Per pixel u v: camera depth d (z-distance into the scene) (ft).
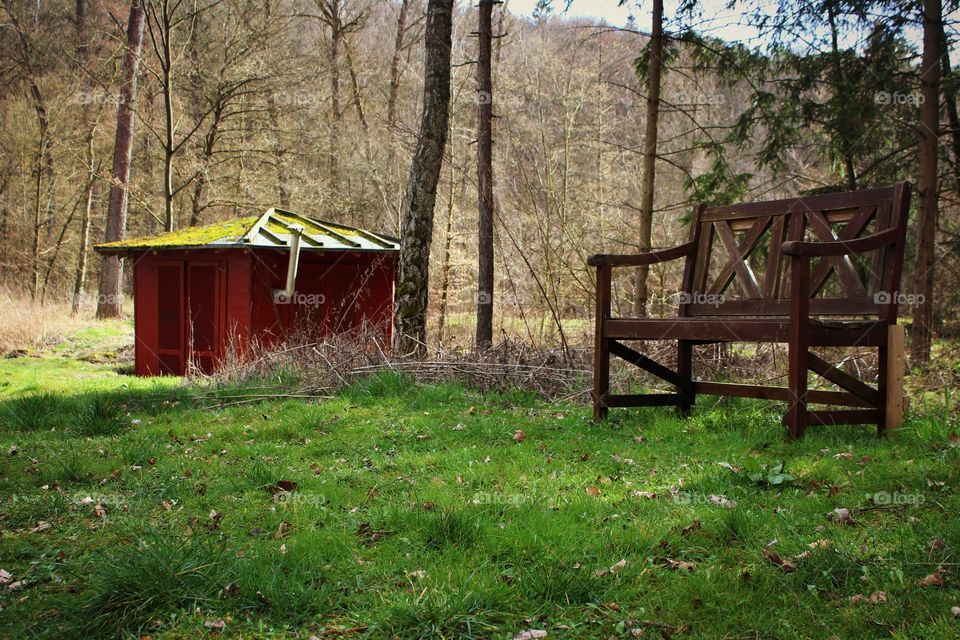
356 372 23.25
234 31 73.67
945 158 37.96
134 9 67.97
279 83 75.72
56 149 78.07
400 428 17.46
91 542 9.79
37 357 43.45
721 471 12.57
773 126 41.75
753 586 8.13
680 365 18.42
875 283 15.28
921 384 22.44
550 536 9.47
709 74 44.39
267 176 80.23
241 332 36.29
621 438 16.07
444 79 29.25
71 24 80.53
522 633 7.13
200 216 89.30
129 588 7.69
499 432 16.75
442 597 7.58
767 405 18.72
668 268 59.52
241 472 13.64
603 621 7.42
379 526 10.14
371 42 94.79
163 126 80.48
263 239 35.94
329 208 84.07
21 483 12.85
